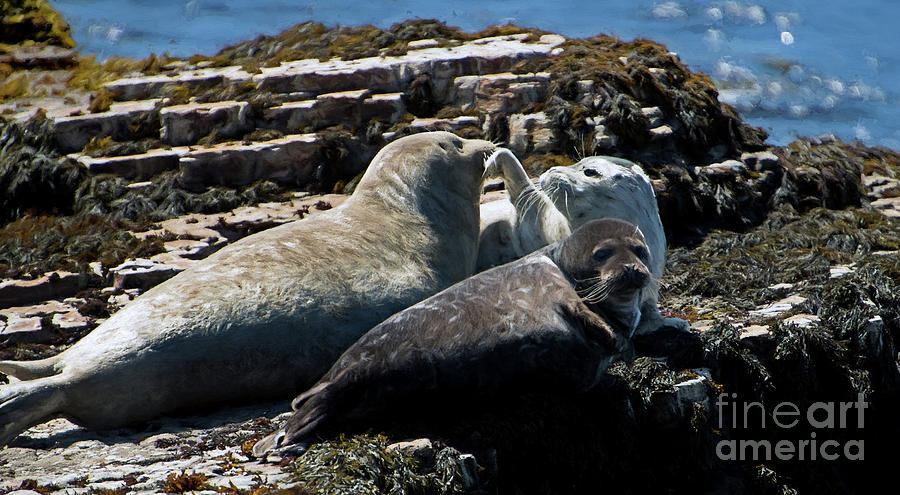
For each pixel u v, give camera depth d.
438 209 19.52
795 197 31.44
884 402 20.83
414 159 19.78
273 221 26.53
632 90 31.88
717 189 29.69
